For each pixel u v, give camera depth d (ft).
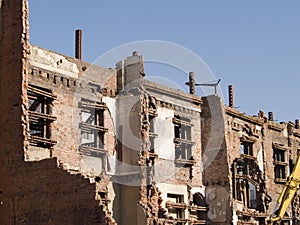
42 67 144.25
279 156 221.25
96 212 122.11
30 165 131.44
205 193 181.68
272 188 210.59
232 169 189.57
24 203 130.93
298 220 216.95
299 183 189.06
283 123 225.97
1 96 137.80
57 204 126.93
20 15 138.41
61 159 144.36
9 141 134.92
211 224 178.60
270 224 184.03
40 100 142.82
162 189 166.30
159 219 153.89
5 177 134.31
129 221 153.38
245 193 194.80
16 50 137.49
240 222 181.57
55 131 143.95
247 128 201.98
